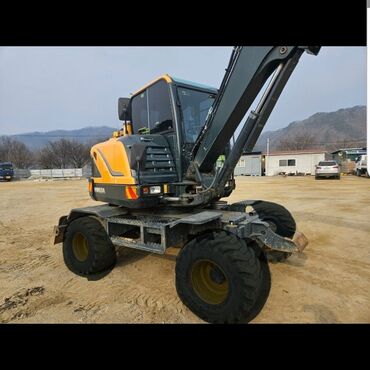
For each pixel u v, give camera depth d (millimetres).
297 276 3555
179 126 3594
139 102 4211
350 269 3744
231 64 2932
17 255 4793
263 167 32906
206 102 4074
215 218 2936
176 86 3629
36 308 3002
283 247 2896
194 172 3490
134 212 3932
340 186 14453
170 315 2814
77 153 50188
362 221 6410
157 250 3158
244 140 2949
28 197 13281
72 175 37156
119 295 3242
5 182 27531
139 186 3271
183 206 3594
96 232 3707
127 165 3461
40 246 5320
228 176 3248
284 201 9609
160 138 3701
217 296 2680
